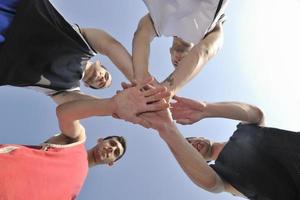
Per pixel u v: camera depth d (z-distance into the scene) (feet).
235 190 3.96
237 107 3.89
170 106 3.71
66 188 3.67
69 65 3.79
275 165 3.68
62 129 3.72
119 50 3.81
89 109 3.52
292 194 3.61
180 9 3.96
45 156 3.54
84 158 4.01
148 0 3.96
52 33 3.47
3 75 3.56
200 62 3.79
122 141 5.31
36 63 3.57
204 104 3.84
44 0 3.48
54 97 4.06
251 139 3.82
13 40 3.38
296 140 3.62
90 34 3.87
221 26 4.22
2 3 3.31
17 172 3.19
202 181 3.64
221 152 4.01
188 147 3.60
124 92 3.51
